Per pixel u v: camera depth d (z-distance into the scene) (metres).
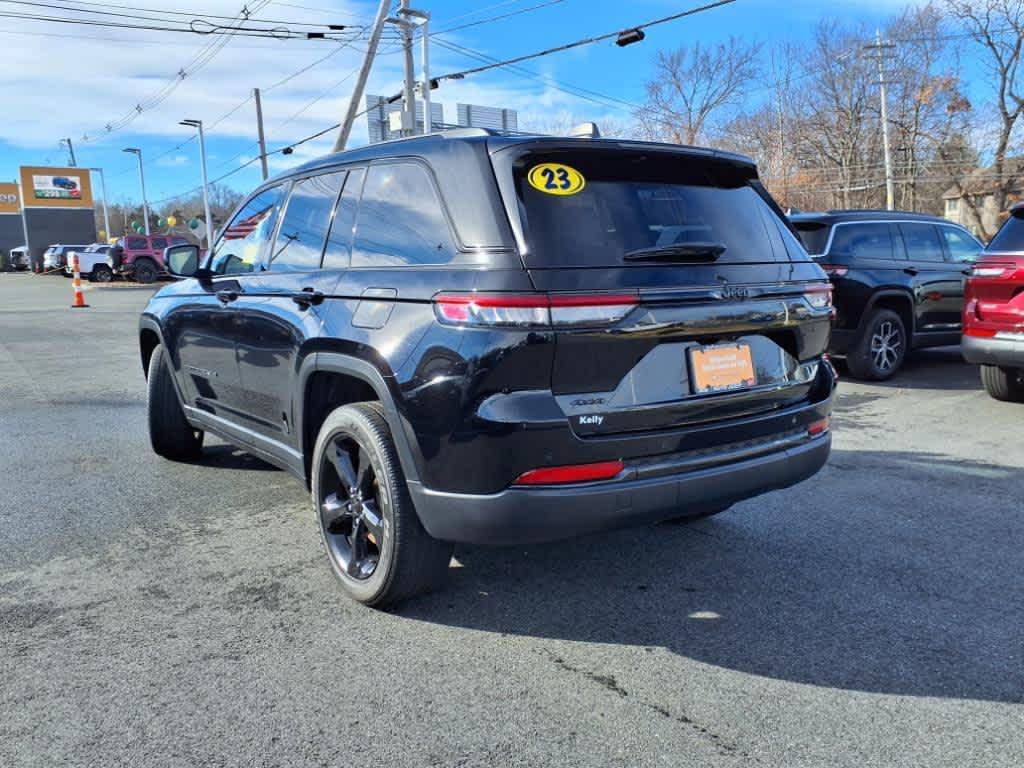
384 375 3.06
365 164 3.65
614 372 2.87
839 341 8.78
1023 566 3.82
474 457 2.79
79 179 58.53
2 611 3.42
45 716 2.64
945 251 9.43
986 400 7.67
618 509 2.89
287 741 2.51
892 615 3.33
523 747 2.47
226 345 4.51
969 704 2.69
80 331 16.02
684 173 3.38
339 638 3.17
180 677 2.88
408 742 2.50
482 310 2.75
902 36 48.91
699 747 2.47
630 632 3.21
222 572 3.83
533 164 2.98
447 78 24.03
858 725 2.57
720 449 3.15
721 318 3.09
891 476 5.25
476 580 3.72
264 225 4.46
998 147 45.22
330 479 3.61
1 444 6.41
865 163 51.31
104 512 4.71
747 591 3.58
